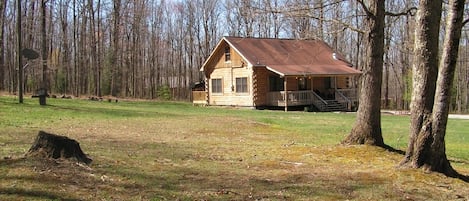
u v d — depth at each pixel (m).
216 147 11.16
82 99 35.59
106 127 15.44
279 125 19.12
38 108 21.14
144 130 14.97
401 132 17.55
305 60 36.03
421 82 7.78
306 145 11.50
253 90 33.59
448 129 19.30
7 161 6.88
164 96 51.75
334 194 6.57
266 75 34.19
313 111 33.06
